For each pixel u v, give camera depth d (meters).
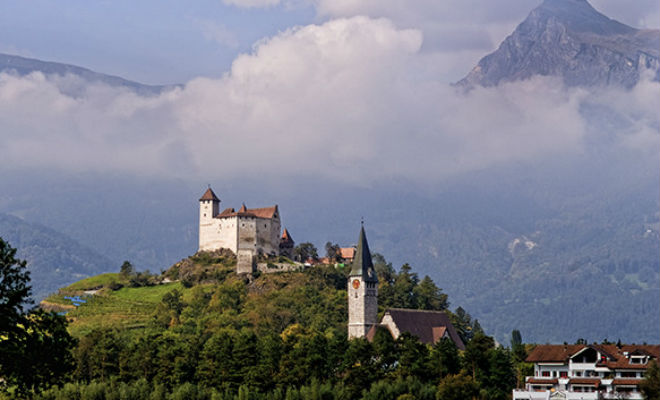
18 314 102.75
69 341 107.81
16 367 102.75
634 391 183.50
